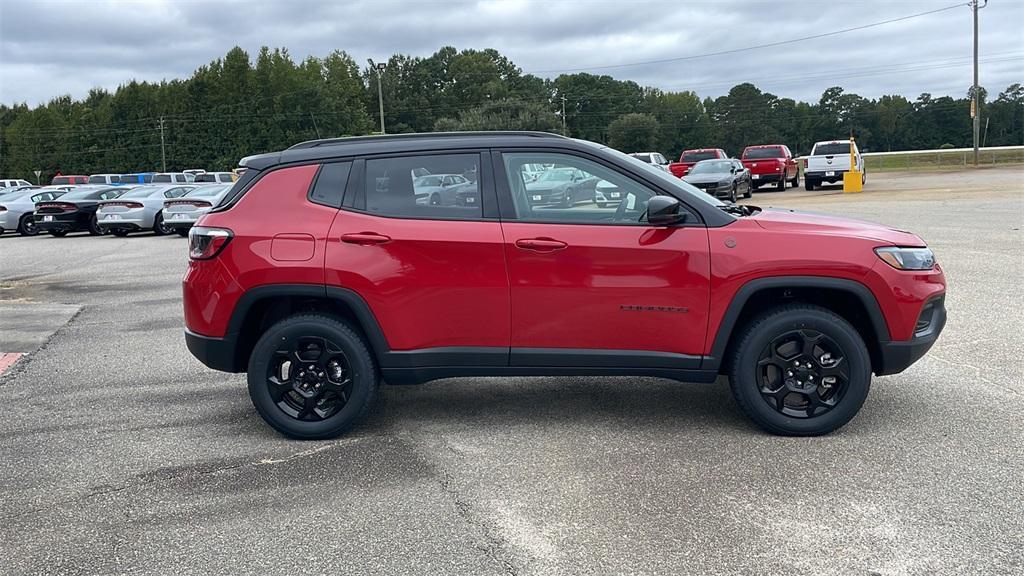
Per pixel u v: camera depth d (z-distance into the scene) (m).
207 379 6.06
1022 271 9.70
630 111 127.12
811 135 131.62
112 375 6.24
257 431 4.82
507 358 4.46
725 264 4.29
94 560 3.26
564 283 4.35
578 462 4.18
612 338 4.40
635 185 4.43
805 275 4.28
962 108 128.00
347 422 4.59
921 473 3.91
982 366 5.78
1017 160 52.22
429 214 4.46
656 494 3.75
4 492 3.98
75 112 110.94
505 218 4.42
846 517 3.46
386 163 4.54
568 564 3.12
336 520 3.56
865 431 4.54
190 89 97.81
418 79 124.00
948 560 3.08
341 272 4.39
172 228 19.88
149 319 8.64
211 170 97.94
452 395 5.50
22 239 22.25
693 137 127.69
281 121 96.31
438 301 4.41
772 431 4.50
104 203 21.09
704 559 3.13
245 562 3.20
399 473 4.10
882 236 4.42
